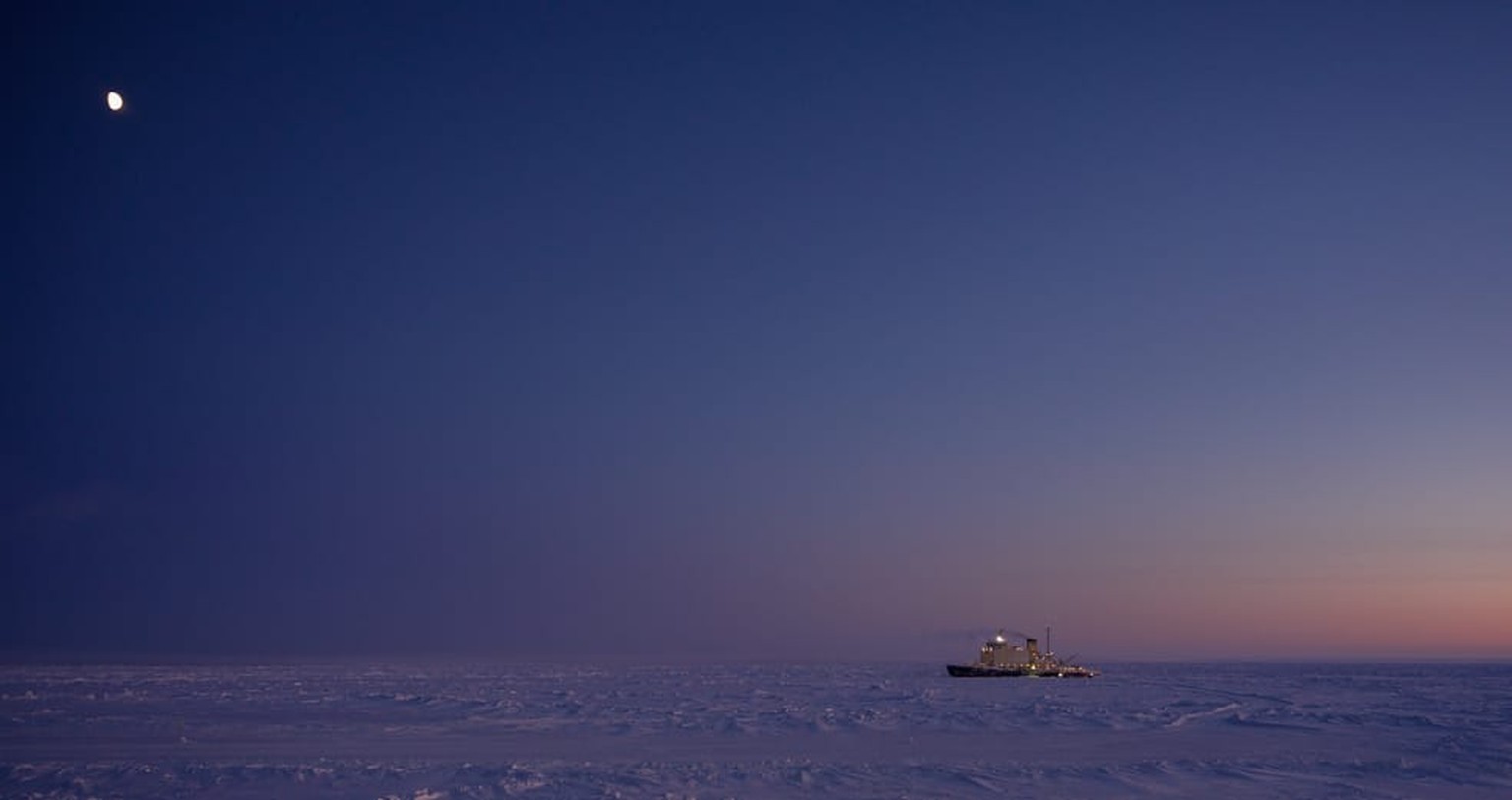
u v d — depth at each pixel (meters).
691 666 156.75
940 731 34.28
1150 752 27.66
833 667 153.62
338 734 32.09
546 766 23.44
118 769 22.33
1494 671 135.62
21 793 20.03
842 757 26.20
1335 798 20.23
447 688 62.75
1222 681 82.06
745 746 29.06
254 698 50.81
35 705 45.44
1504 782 22.25
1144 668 158.25
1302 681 84.12
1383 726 35.97
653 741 30.58
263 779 21.45
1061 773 22.80
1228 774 22.88
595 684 71.62
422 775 21.97
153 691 57.41
